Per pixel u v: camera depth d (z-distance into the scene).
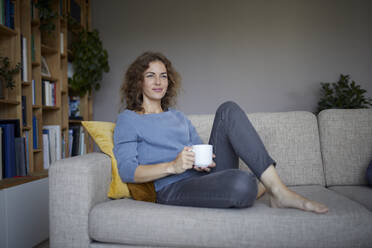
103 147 1.37
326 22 3.87
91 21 3.99
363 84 3.83
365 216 1.02
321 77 3.87
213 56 3.94
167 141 1.34
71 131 3.23
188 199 1.15
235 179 1.07
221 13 3.94
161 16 3.97
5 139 1.91
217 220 1.04
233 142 1.21
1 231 1.46
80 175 1.14
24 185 1.66
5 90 2.19
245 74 3.91
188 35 3.96
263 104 3.90
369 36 3.83
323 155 1.65
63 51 3.15
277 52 3.89
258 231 1.02
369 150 1.60
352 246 1.00
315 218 1.01
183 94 3.95
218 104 3.93
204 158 1.14
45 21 2.79
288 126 1.66
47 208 1.90
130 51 3.97
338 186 1.56
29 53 2.42
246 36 3.91
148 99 1.51
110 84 3.97
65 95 3.15
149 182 1.30
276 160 1.61
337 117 1.67
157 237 1.07
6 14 2.15
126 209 1.12
